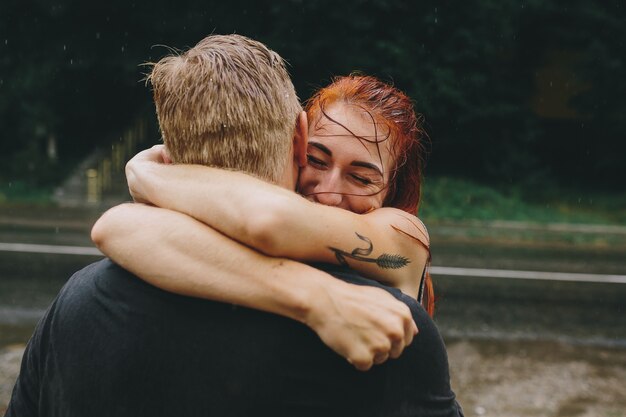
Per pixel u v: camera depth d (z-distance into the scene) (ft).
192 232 3.49
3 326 19.98
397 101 4.65
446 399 3.72
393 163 4.62
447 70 51.62
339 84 4.66
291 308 3.31
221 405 3.44
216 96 3.65
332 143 4.40
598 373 17.90
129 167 3.99
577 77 56.49
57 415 3.80
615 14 55.16
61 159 55.16
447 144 57.67
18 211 41.88
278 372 3.40
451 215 46.21
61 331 3.78
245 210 3.39
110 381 3.56
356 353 3.25
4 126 55.06
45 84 53.11
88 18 52.60
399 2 49.37
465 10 51.16
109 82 57.06
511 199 51.16
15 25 52.65
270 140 3.71
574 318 23.13
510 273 29.89
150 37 53.26
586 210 52.06
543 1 53.67
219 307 3.49
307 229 3.48
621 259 34.68
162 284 3.48
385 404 3.47
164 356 3.50
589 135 62.23
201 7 51.42
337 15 48.78
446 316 22.66
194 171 3.68
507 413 15.38
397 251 3.84
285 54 49.98
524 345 19.93
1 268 26.73
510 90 56.44
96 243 3.69
